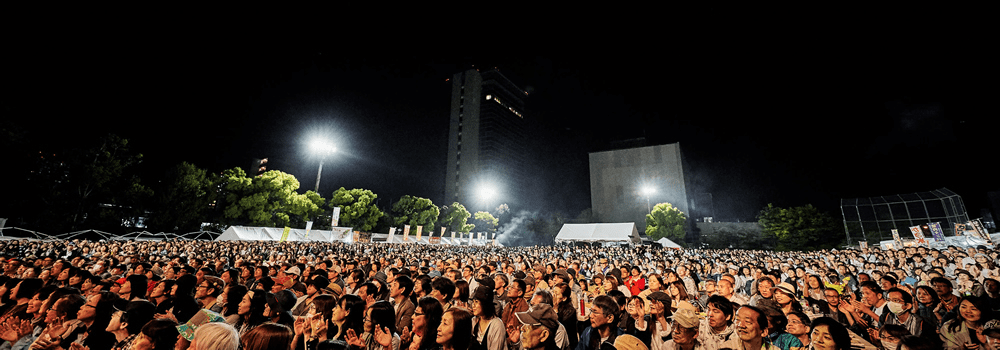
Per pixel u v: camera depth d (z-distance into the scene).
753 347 3.55
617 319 4.08
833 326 3.20
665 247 48.81
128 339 3.74
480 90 142.88
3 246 14.24
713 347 3.97
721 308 3.92
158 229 36.09
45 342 3.99
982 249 15.53
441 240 51.59
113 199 34.22
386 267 12.93
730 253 28.58
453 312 3.58
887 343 3.82
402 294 5.55
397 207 64.06
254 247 22.28
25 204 30.47
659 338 4.32
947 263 12.19
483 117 139.00
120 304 4.27
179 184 37.47
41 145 31.28
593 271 14.46
